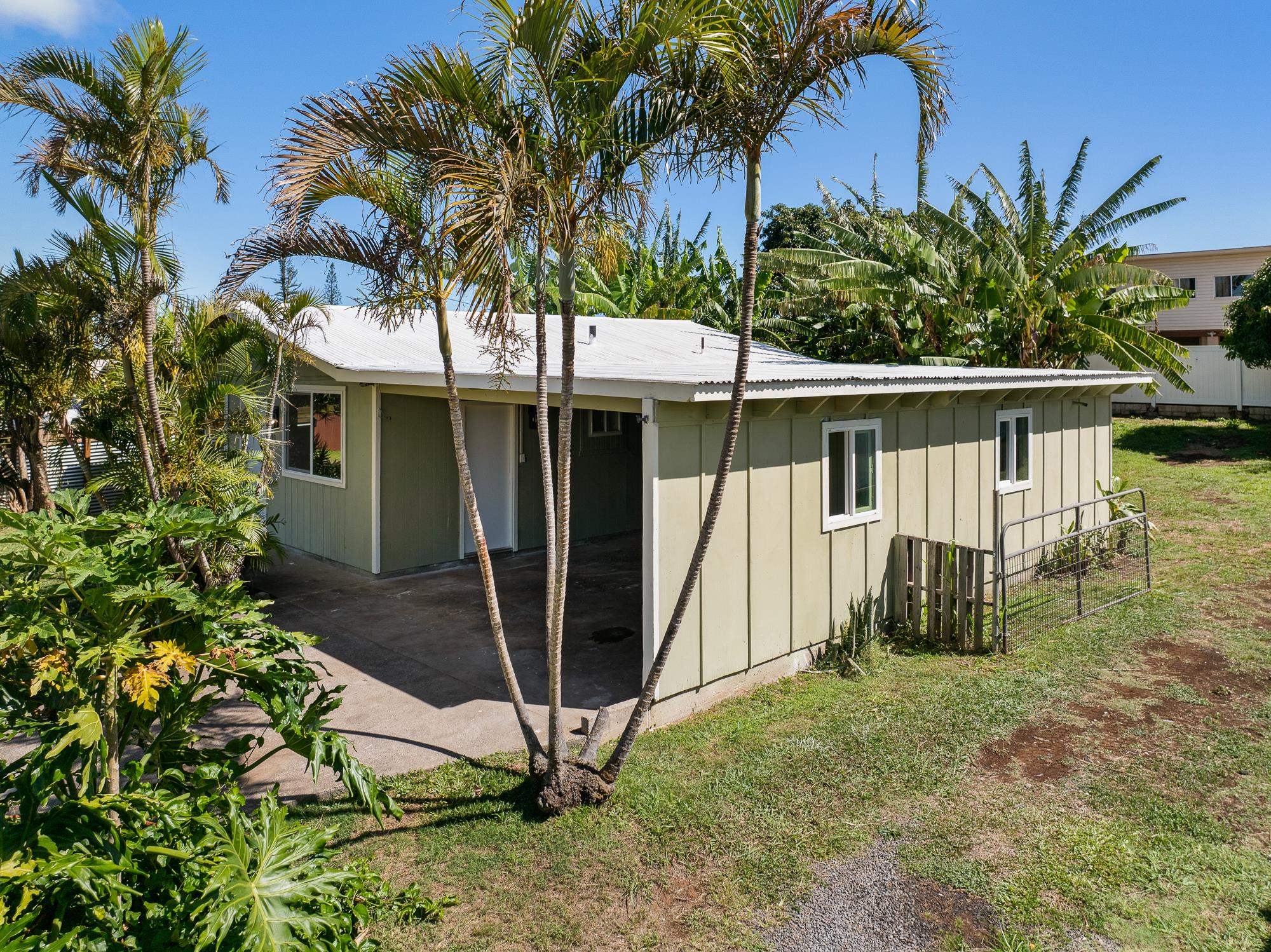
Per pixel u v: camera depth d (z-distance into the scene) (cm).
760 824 490
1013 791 528
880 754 578
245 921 316
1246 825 484
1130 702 668
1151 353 1669
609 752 586
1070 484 1206
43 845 296
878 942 388
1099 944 383
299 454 1260
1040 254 1842
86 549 383
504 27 437
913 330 1950
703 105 467
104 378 813
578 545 1333
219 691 445
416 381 912
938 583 827
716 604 679
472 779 547
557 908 416
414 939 392
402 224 477
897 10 443
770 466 726
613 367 854
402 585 1073
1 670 387
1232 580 1022
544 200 443
